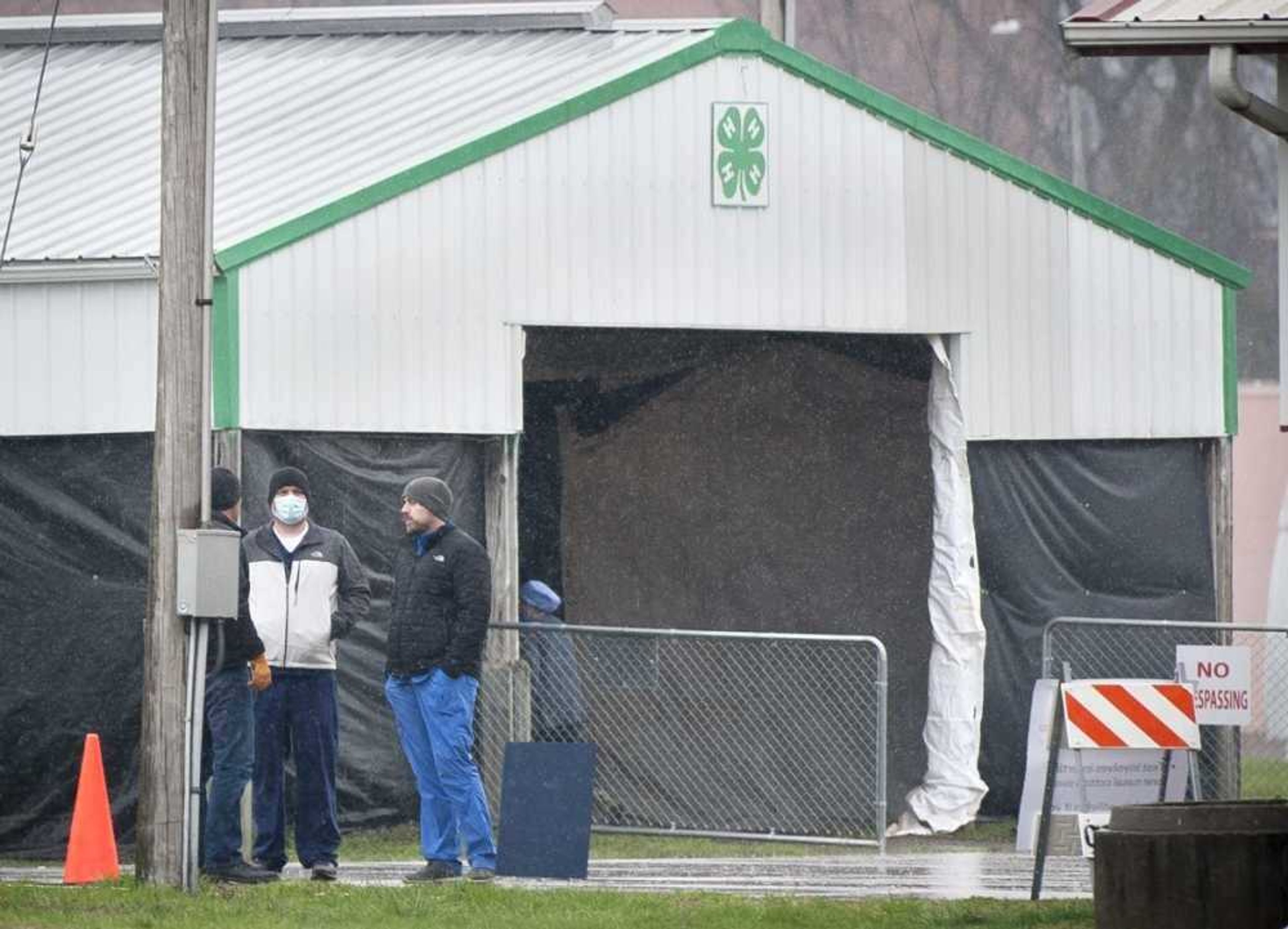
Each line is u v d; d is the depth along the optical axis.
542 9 87.62
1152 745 52.28
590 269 73.62
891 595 80.00
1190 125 160.38
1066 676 64.06
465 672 55.62
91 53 90.94
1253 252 159.00
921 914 48.12
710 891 54.56
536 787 57.06
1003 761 79.00
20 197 76.06
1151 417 81.81
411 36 89.00
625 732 75.25
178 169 52.19
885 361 80.50
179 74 52.25
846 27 160.25
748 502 80.88
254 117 81.25
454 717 55.75
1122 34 51.62
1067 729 52.50
